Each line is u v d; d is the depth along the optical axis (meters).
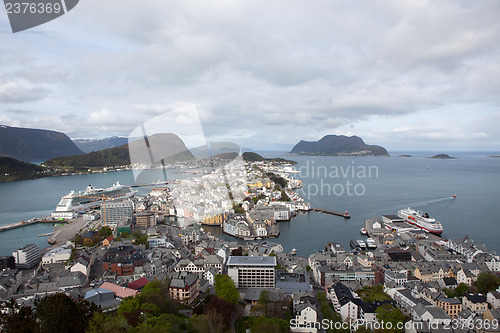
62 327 89.31
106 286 180.25
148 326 111.31
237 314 149.00
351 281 199.38
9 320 84.06
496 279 188.50
